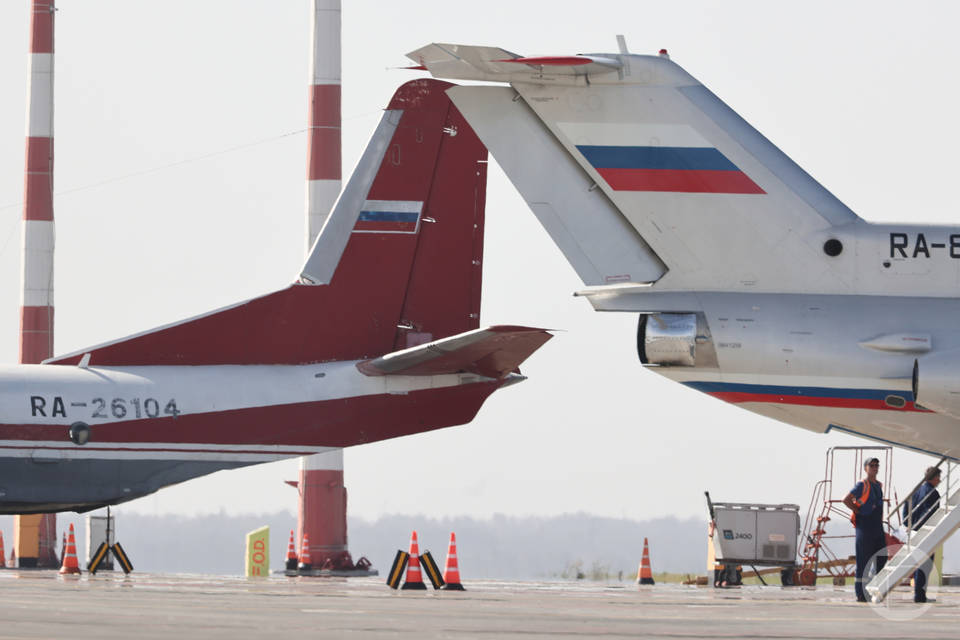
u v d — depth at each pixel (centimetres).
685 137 6944
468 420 8338
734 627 4838
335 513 13038
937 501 7344
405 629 4506
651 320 6869
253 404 8044
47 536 13612
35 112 13888
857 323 6781
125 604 5653
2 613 4969
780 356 6781
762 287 6912
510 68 6781
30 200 13912
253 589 7694
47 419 7706
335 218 8531
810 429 7006
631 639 4256
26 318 13862
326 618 4959
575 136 6938
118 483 7819
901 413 6794
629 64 6931
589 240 6969
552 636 4309
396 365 8056
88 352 7981
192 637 4075
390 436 8231
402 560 7988
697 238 6919
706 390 6944
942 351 6662
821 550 10419
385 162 8625
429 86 8706
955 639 4481
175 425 7925
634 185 6938
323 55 13200
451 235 8656
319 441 8125
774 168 6938
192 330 8131
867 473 6712
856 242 6881
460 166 8712
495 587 9075
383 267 8525
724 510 9844
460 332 8619
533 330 7288
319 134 13150
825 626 4969
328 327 8356
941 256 6856
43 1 14062
